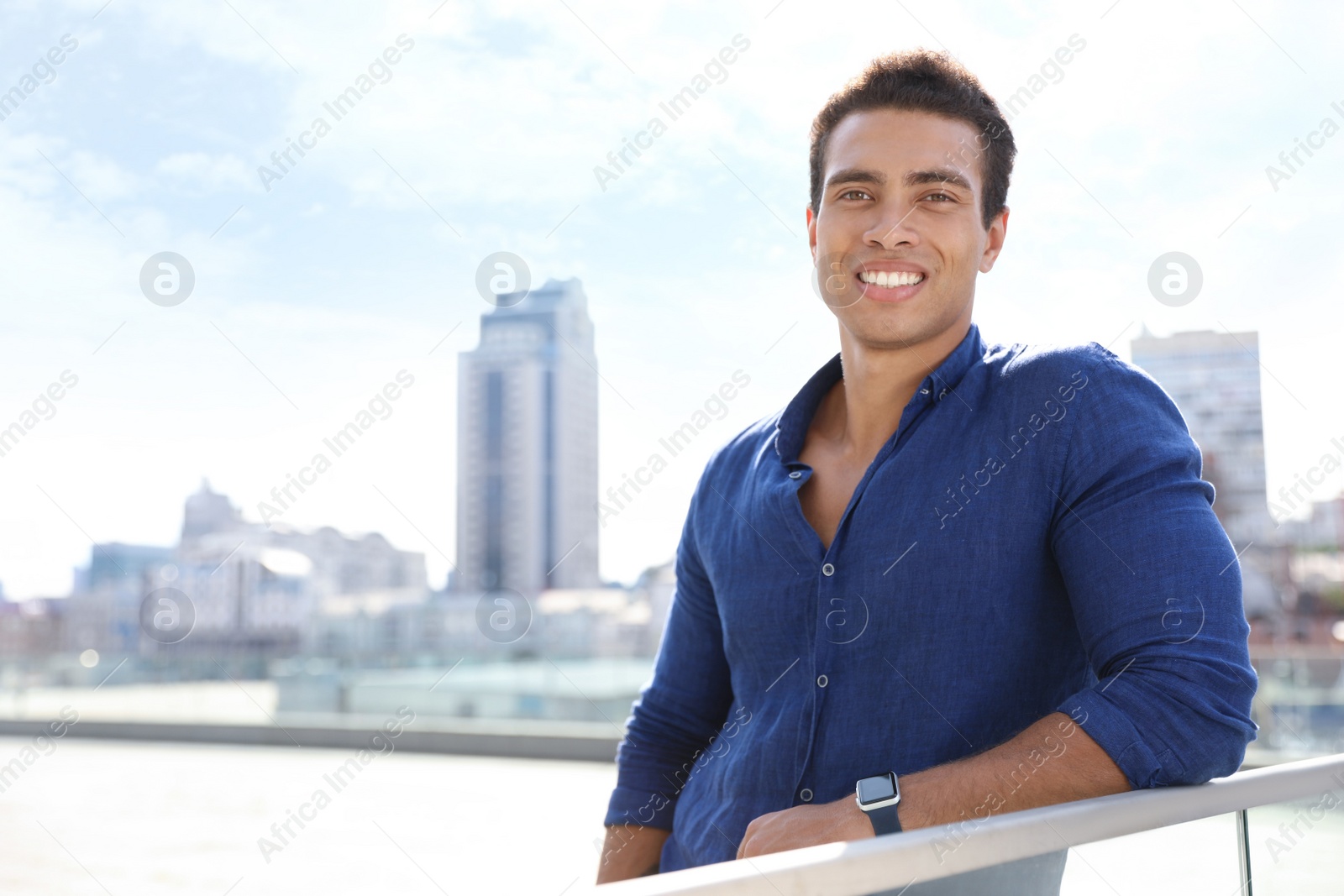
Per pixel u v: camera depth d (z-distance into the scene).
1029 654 1.01
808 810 0.91
